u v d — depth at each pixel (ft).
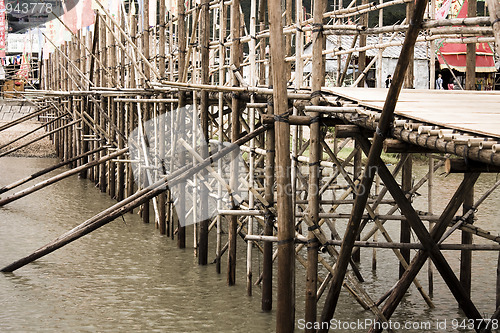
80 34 80.18
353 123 24.08
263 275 31.73
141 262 40.04
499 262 28.96
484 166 17.78
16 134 107.45
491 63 50.80
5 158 89.56
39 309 31.94
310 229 25.75
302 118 25.62
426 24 22.70
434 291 33.81
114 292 34.45
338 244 25.76
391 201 32.91
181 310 31.86
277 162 25.34
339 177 67.31
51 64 115.85
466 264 30.78
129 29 60.23
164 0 48.37
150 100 47.50
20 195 51.34
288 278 25.73
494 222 48.73
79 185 69.97
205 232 39.14
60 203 58.90
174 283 35.96
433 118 19.77
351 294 31.07
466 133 17.52
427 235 23.22
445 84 64.13
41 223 50.47
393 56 62.95
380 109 22.03
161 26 48.73
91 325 29.96
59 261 40.06
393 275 36.65
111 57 62.90
